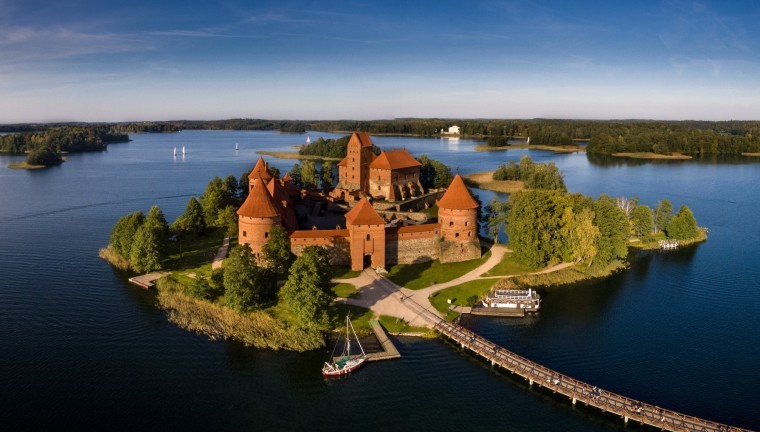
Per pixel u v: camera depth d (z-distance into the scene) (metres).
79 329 86.31
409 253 114.06
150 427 62.94
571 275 111.88
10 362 76.19
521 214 114.31
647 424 63.53
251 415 65.69
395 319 89.25
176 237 131.00
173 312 91.50
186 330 85.94
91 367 75.25
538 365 74.50
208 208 142.38
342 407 67.56
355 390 71.06
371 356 77.81
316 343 81.44
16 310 93.44
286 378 73.44
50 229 152.50
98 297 99.19
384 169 173.12
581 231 112.19
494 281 106.19
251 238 105.75
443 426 64.19
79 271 113.75
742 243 143.00
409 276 107.19
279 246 100.25
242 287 88.56
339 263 110.81
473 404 68.44
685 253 133.50
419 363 77.50
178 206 188.88
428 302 95.69
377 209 159.25
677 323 91.38
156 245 107.50
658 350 81.81
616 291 106.19
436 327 86.25
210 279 102.75
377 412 66.69
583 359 78.94
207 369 75.19
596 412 66.88
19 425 62.62
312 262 85.19
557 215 116.19
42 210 180.25
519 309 94.81
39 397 68.12
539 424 64.81
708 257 129.88
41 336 84.00
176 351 79.69
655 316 94.25
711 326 90.19
